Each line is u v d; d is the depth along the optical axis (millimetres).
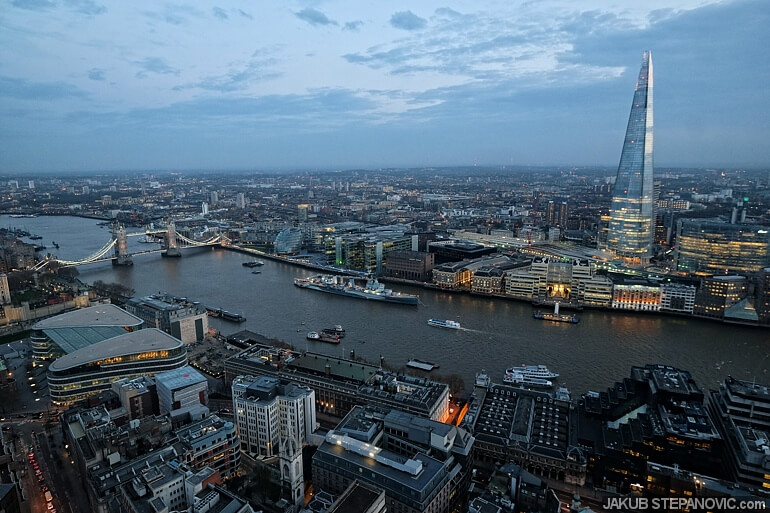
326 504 192625
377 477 198375
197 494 191875
